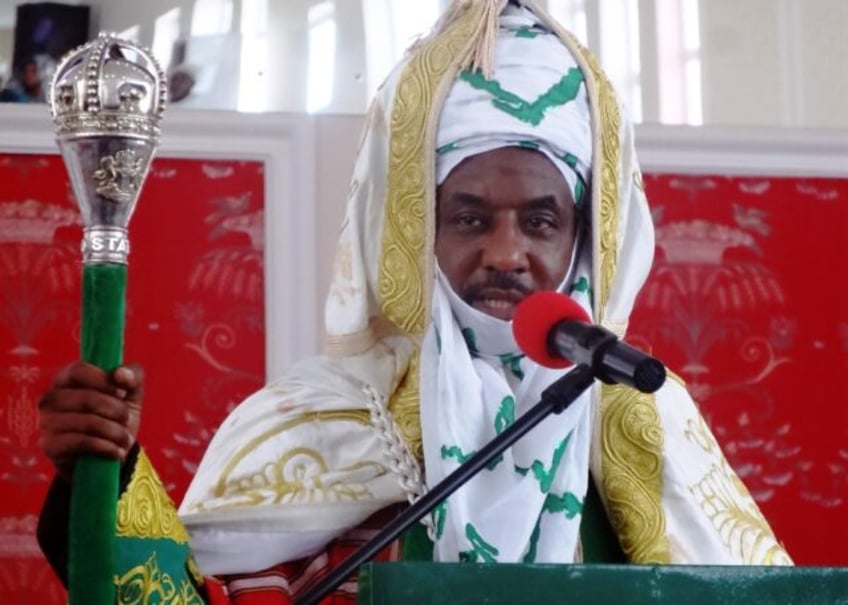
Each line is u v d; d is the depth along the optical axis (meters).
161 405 6.11
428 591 4.14
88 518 4.02
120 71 3.96
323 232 6.24
